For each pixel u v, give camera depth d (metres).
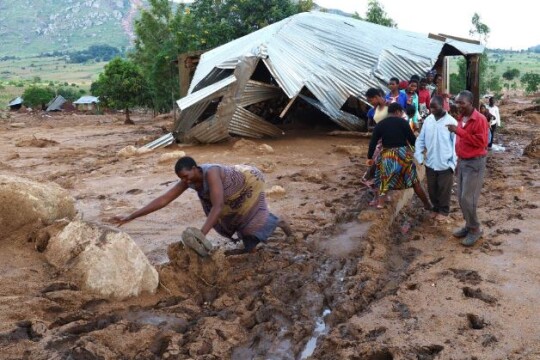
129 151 13.67
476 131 5.87
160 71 31.27
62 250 4.75
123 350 3.85
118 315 4.29
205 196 5.38
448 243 6.41
